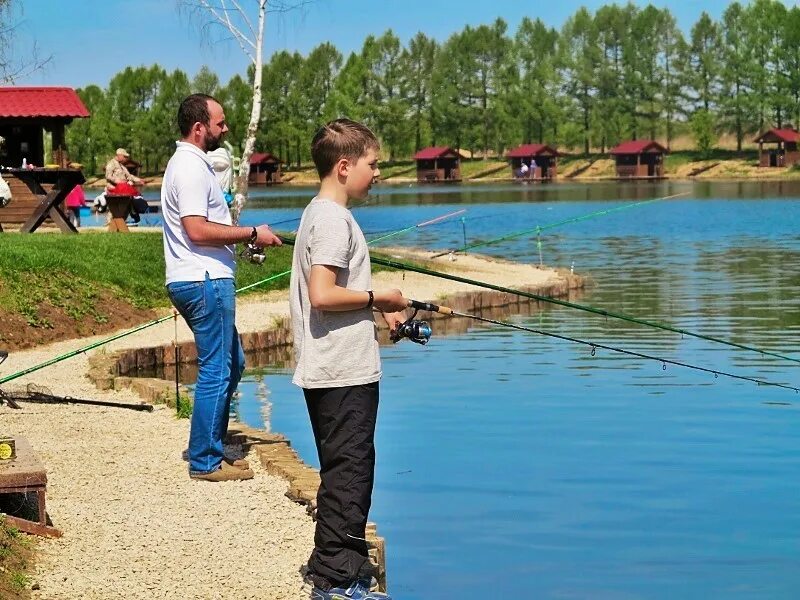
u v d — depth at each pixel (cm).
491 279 2242
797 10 11425
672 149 12581
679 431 1070
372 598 586
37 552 633
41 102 2784
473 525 818
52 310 1522
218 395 795
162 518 711
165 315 1661
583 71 11925
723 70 11619
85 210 3503
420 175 11638
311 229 574
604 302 2062
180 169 778
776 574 723
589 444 1027
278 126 11500
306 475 796
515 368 1399
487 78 12038
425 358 1482
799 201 6150
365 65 11519
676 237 3716
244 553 653
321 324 577
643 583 709
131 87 11425
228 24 2219
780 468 947
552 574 727
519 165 11731
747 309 1923
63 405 1034
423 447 1023
